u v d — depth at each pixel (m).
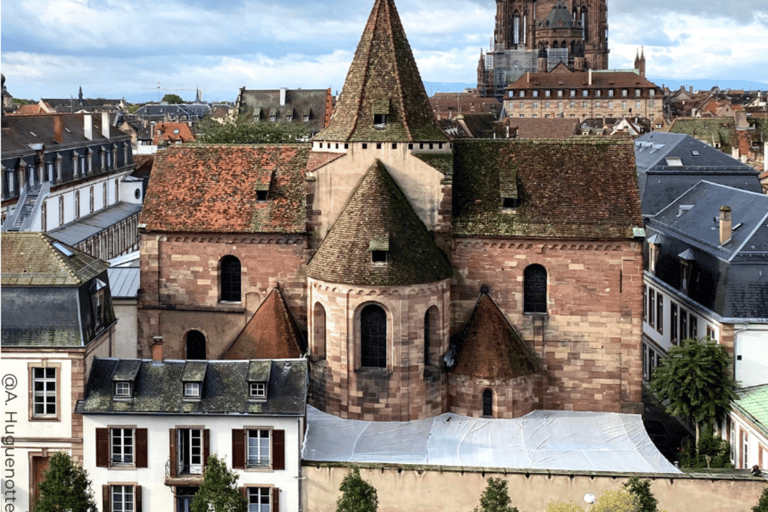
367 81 66.25
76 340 53.41
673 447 67.25
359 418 61.72
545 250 64.31
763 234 66.69
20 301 54.00
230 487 50.31
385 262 60.34
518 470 53.91
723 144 171.00
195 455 53.22
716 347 63.88
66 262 55.25
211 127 150.50
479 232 64.56
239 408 52.69
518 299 65.12
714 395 62.75
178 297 68.88
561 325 64.94
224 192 69.44
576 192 65.69
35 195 102.25
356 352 61.41
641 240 62.97
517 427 61.38
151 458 52.91
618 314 64.25
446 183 64.44
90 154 125.06
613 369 64.75
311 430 59.88
